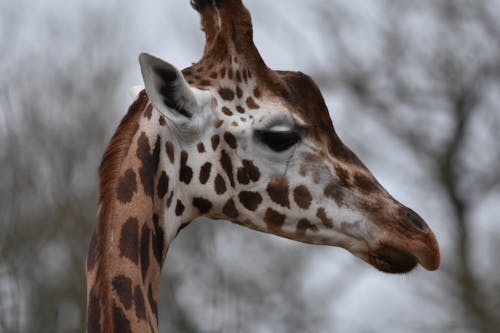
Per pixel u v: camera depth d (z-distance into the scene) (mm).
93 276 16516
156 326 17016
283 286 48281
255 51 18188
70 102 45781
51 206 36375
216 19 18500
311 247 51031
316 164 18125
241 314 43469
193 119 17531
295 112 18109
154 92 16688
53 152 38500
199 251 40219
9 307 28812
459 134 64188
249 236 46875
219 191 17859
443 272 57500
